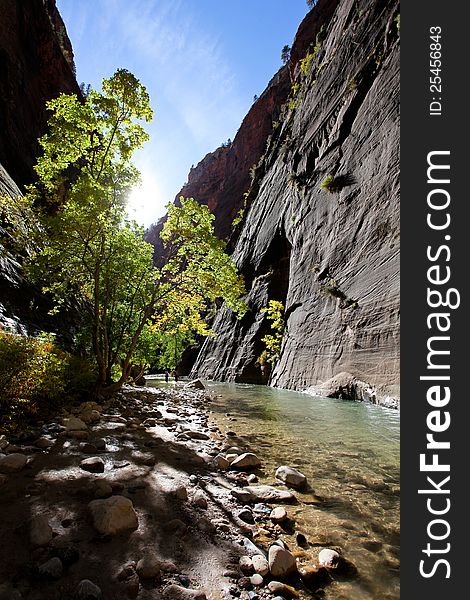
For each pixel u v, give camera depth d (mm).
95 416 6828
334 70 26594
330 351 15773
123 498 2934
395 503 3748
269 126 89312
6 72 34688
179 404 11797
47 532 2482
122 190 9516
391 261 12273
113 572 2197
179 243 10711
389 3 20156
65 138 9258
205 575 2318
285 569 2414
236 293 10484
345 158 19828
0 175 20453
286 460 5328
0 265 13352
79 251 9133
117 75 9172
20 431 5391
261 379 27109
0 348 5785
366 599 2234
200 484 3965
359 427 7828
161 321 12109
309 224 23172
